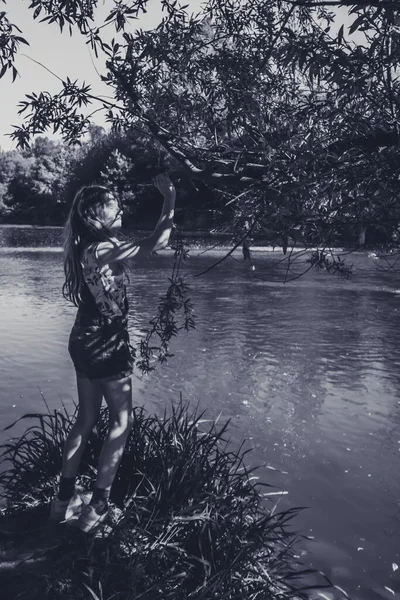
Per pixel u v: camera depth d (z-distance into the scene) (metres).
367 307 18.00
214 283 24.12
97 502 2.98
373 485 5.83
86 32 2.81
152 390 8.99
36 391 8.79
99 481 2.97
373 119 2.35
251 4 2.99
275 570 3.31
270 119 2.62
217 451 4.06
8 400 8.32
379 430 7.41
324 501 5.45
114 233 3.05
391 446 6.88
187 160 2.75
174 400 8.54
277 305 18.28
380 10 1.86
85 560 2.78
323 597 3.95
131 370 3.02
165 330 3.47
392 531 4.91
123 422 3.00
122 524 2.98
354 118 2.31
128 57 2.89
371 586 4.12
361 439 7.10
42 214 108.94
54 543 2.91
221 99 2.90
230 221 2.52
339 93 2.15
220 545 3.13
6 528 3.13
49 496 3.48
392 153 2.18
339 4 2.00
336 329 14.29
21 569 2.71
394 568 4.32
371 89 2.25
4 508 3.48
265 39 2.86
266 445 6.88
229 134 2.68
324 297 20.25
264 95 2.79
